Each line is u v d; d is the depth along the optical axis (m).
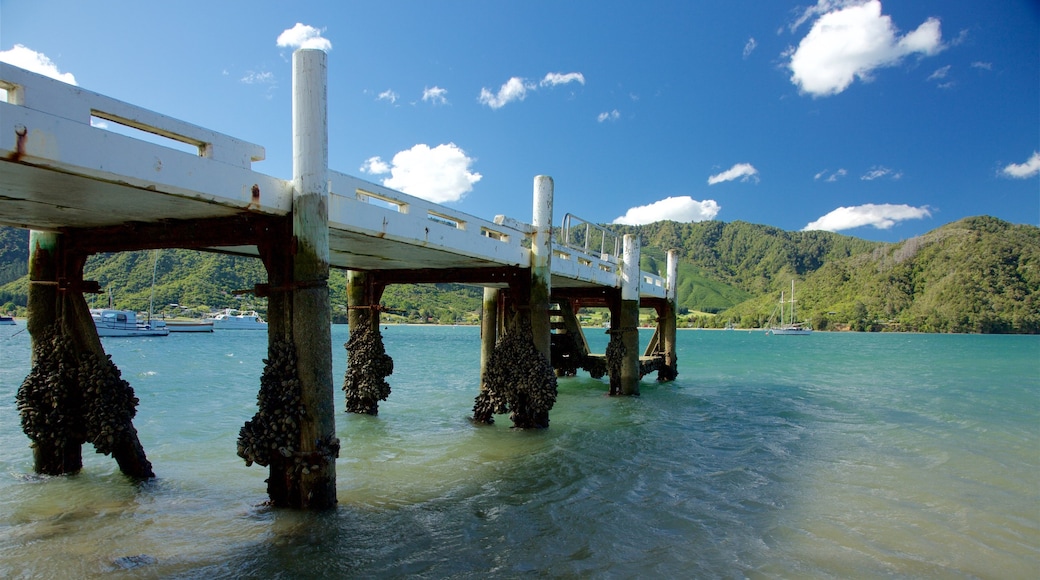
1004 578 5.91
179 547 6.13
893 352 55.22
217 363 29.98
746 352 52.12
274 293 6.63
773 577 5.81
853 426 14.09
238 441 6.72
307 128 6.41
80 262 8.02
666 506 7.85
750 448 11.42
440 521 7.08
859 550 6.53
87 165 4.69
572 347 19.45
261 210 6.23
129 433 8.23
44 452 8.45
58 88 4.79
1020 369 34.16
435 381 22.50
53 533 6.47
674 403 17.31
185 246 7.51
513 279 12.26
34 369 7.94
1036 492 8.77
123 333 53.84
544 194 12.09
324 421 6.61
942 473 9.77
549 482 8.82
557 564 5.97
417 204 8.84
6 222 7.37
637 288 18.28
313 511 6.87
